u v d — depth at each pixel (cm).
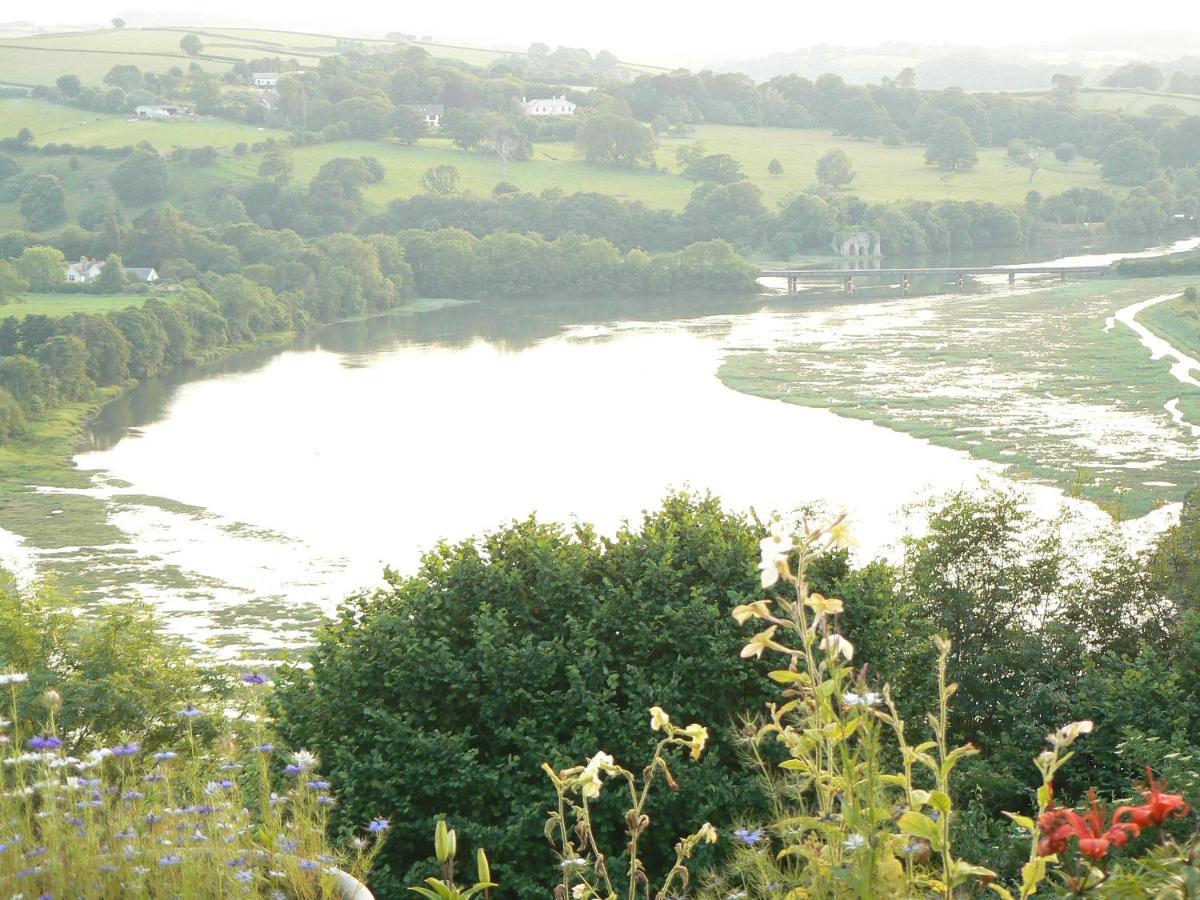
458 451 9838
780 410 10750
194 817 659
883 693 495
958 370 12131
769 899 600
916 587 2850
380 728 1631
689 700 1628
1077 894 438
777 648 504
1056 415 9950
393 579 1922
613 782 1560
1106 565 2989
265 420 11456
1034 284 19225
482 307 19400
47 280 19588
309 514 8100
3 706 1234
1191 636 2333
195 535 7638
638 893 1452
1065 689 2562
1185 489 7444
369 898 618
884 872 463
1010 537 2950
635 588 1798
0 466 9681
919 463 8612
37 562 7006
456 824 1530
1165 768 1457
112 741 1466
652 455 9369
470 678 1655
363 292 19038
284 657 1844
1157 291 17312
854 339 14438
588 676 1678
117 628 1964
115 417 11925
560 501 8212
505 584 1836
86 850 614
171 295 18862
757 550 1845
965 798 1969
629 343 15075
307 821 670
